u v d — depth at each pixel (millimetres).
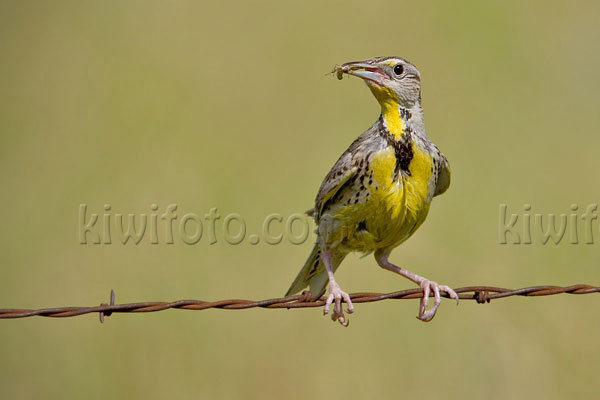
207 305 6172
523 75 15375
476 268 11547
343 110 14664
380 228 7066
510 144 13914
